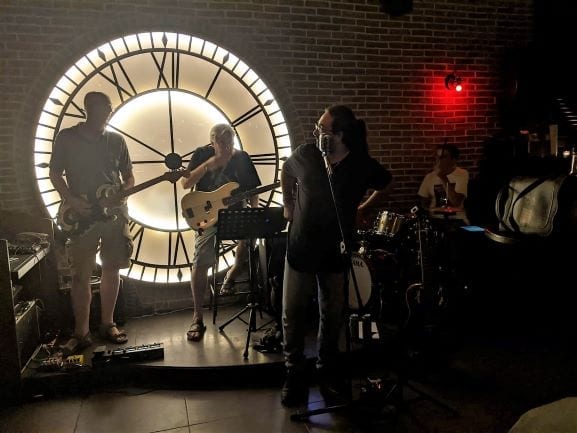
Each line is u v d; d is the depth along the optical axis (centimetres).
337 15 385
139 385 278
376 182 245
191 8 351
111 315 312
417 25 407
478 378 281
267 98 378
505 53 434
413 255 348
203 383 276
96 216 287
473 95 430
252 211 273
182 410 252
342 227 217
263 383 278
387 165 414
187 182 311
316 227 236
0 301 257
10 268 260
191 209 308
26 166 328
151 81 353
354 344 300
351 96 397
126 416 247
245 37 365
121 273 357
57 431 236
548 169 371
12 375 262
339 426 236
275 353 289
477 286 372
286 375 271
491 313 371
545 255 359
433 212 362
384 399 243
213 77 364
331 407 240
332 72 389
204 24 354
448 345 321
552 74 424
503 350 317
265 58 372
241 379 277
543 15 435
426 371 290
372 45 397
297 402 254
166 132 360
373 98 402
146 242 363
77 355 285
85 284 296
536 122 430
